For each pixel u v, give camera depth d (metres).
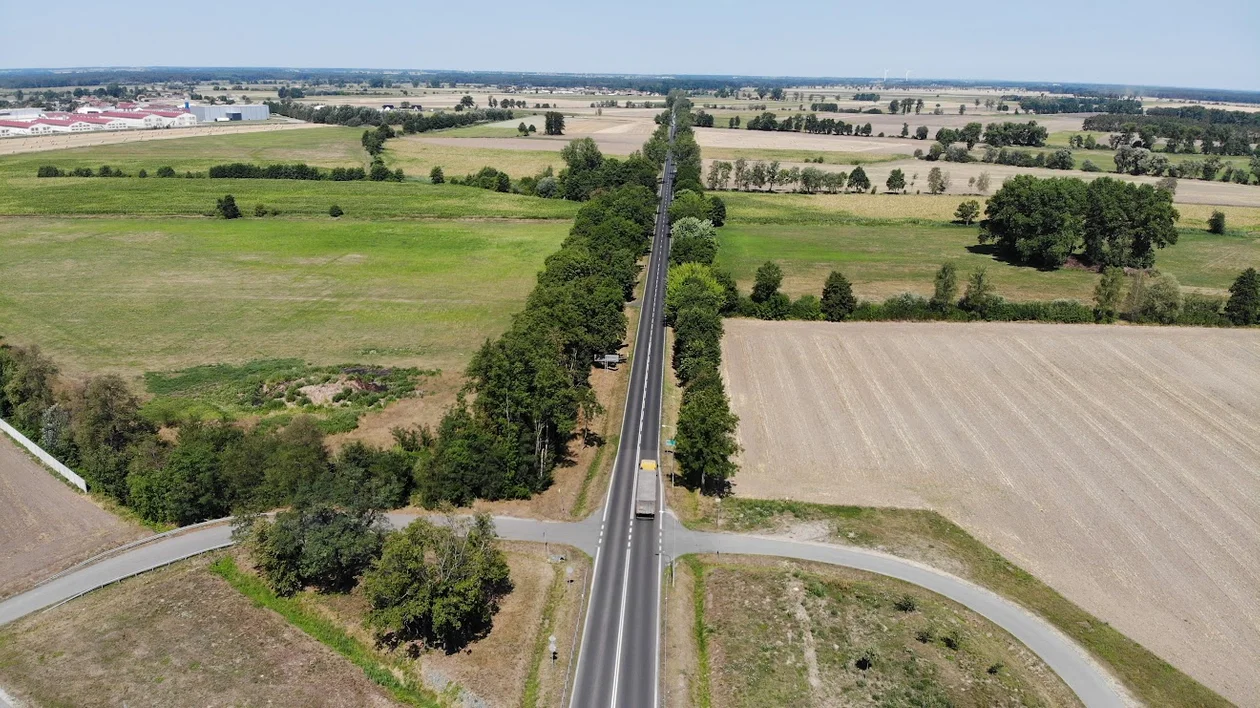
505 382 78.31
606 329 108.81
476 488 76.75
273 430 85.88
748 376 108.19
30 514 73.38
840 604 62.81
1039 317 131.12
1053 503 77.56
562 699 52.97
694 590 64.94
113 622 59.59
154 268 155.88
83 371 105.56
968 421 94.88
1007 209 168.00
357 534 63.31
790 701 52.94
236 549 69.06
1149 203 156.88
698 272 131.12
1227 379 107.06
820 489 80.38
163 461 75.88
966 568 67.88
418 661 56.22
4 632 58.00
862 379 107.25
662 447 88.62
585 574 66.06
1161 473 83.12
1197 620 61.66
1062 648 58.53
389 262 162.38
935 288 138.25
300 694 53.16
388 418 93.38
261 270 155.75
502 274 154.25
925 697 53.12
